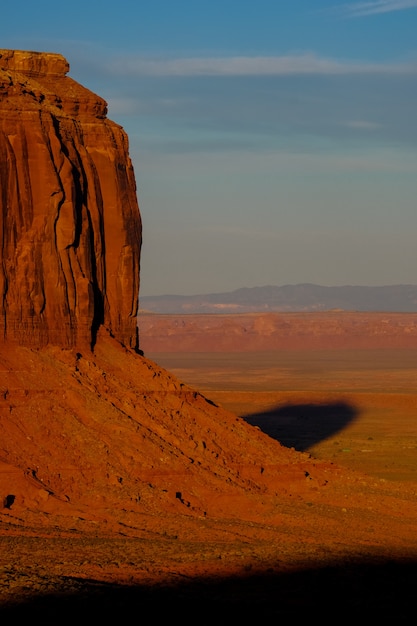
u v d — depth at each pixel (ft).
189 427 276.21
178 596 176.65
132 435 255.50
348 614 174.60
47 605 164.14
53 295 272.72
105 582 182.19
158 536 221.66
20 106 270.87
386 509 271.49
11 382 251.80
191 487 251.60
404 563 216.33
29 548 198.90
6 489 229.25
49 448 243.19
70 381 262.06
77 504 233.35
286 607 176.04
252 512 250.57
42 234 270.46
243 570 197.67
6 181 265.13
